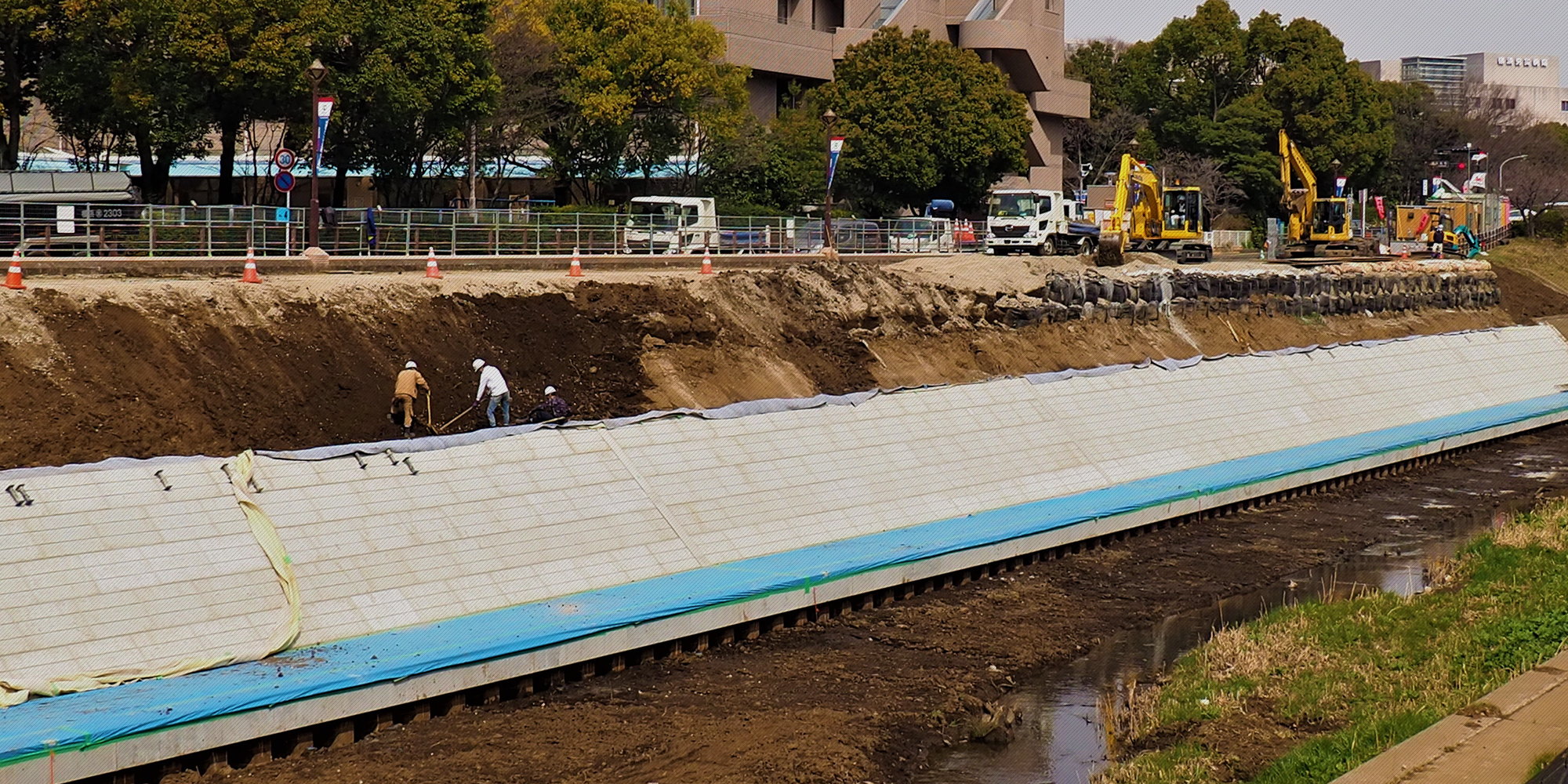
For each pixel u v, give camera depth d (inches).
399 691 700.7
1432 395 1911.9
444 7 2030.0
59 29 1854.1
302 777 641.6
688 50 2615.7
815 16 3479.3
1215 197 3907.5
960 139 3038.9
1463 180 4665.4
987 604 962.1
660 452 1010.7
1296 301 2335.1
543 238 1925.4
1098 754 700.7
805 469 1077.1
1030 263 2021.4
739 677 796.6
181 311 1125.1
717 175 2844.5
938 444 1190.9
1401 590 1019.9
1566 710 629.3
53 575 713.0
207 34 1786.4
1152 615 956.6
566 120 2564.0
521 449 942.4
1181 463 1380.4
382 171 2169.0
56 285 1123.9
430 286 1332.4
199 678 691.4
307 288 1238.3
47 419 964.6
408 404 1094.4
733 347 1483.8
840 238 2427.4
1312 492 1403.8
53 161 2561.5
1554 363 2309.3
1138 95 4330.7
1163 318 2073.1
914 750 705.0
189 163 2738.7
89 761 599.8
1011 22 3612.2
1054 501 1197.1
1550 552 1029.2
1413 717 653.3
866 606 938.7
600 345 1370.6
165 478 788.6
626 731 704.4
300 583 779.4
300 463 843.4
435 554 839.7
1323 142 4094.5
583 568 887.1
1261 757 650.8
